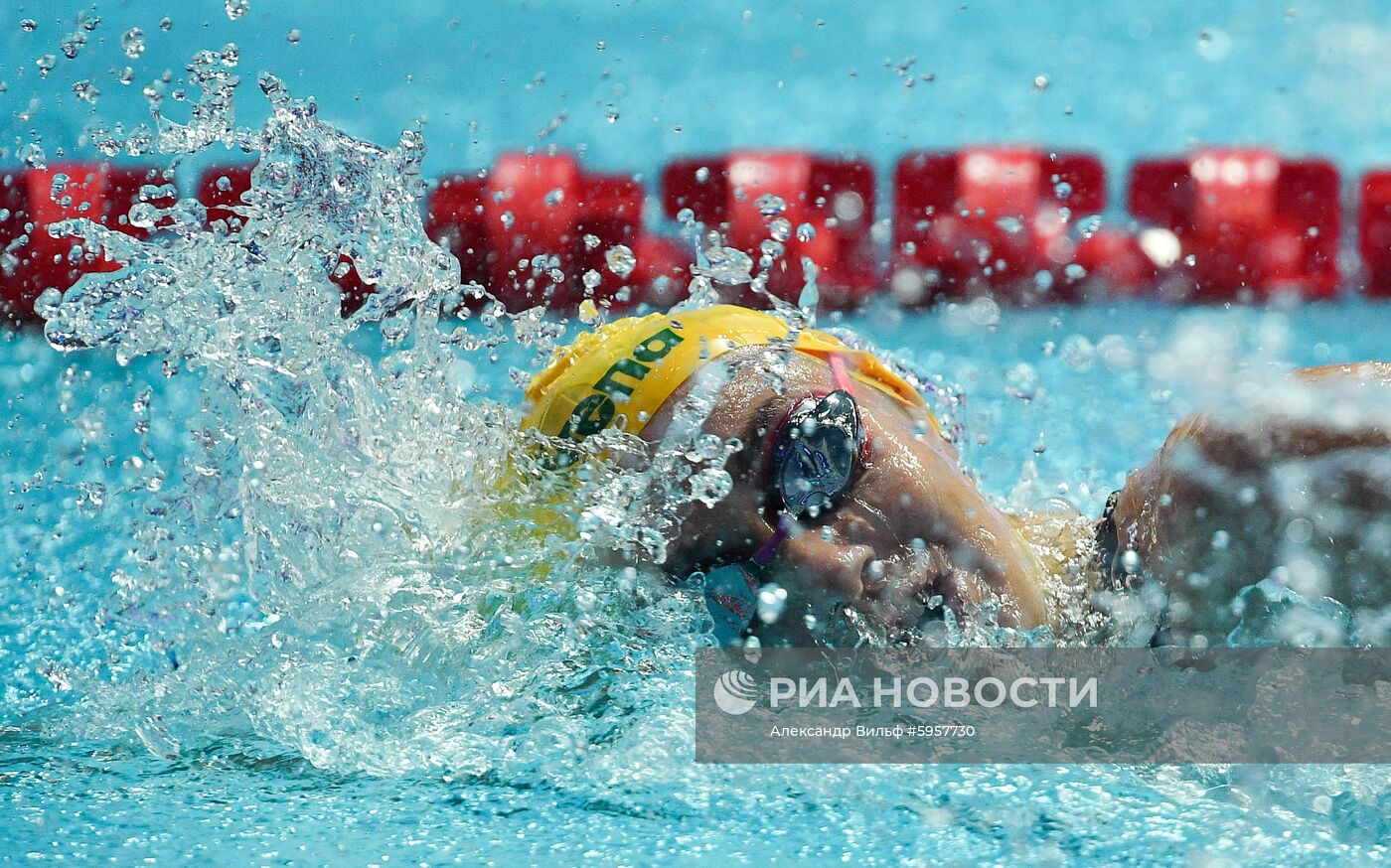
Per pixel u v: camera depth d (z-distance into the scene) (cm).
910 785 502
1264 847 434
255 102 2295
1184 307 2095
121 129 812
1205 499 581
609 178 2398
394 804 499
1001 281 2247
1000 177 2398
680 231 2344
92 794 512
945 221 2347
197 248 721
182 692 623
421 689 609
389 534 676
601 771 528
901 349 1744
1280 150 2470
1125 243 2278
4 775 539
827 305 2175
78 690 673
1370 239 2283
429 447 709
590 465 674
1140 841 442
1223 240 2295
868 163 2480
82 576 910
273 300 715
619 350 705
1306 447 559
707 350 682
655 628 657
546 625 646
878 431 673
